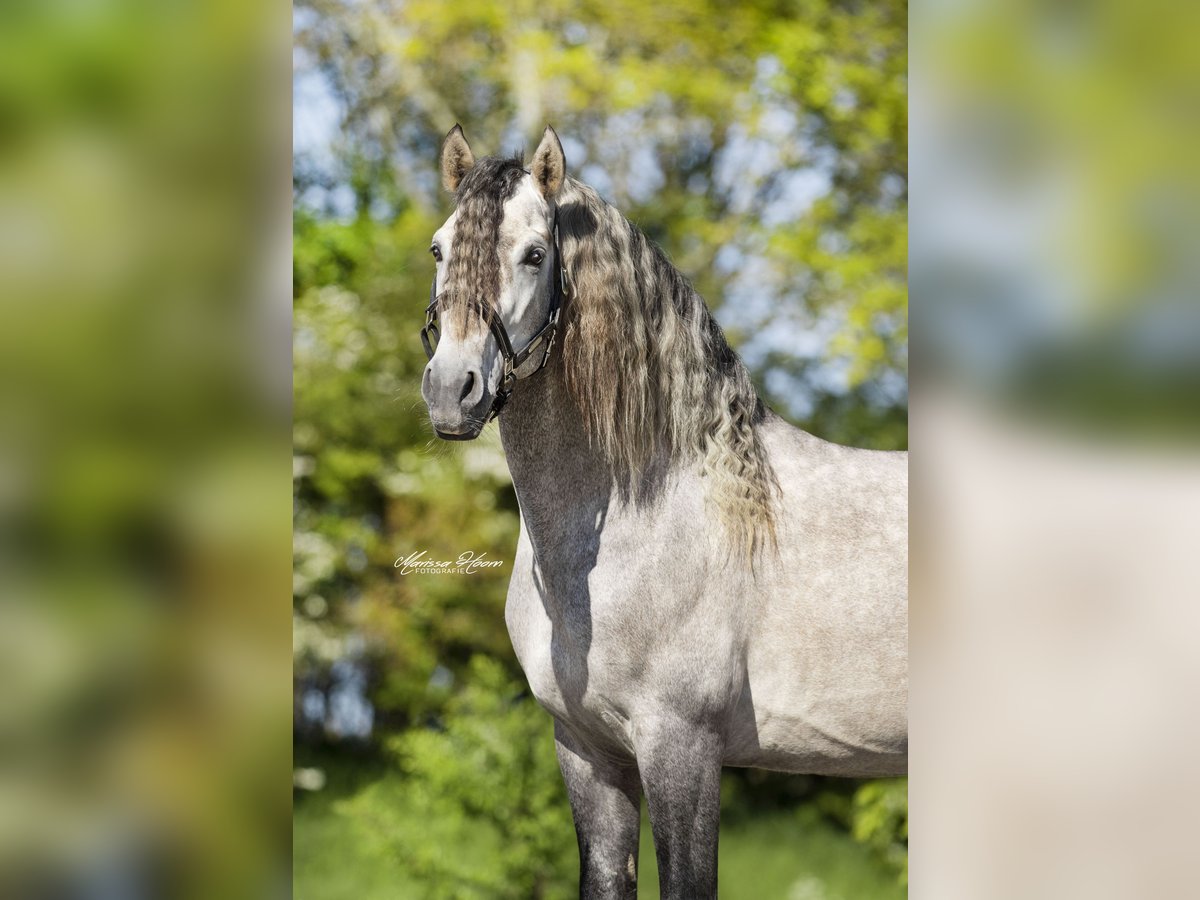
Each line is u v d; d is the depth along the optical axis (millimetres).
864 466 2070
